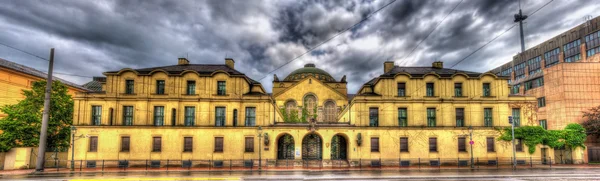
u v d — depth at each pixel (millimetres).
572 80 58188
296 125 37156
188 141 36844
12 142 36406
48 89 32594
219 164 36031
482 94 38562
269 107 37625
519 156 37500
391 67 46906
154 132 36656
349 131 37125
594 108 51500
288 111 51219
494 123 38000
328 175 26469
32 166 36125
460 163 36625
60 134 39969
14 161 34969
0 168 34438
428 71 41781
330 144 36906
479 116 38031
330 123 38938
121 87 37500
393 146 36969
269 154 36375
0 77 43656
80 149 36062
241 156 36438
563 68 58531
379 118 37625
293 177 24750
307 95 51812
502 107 38406
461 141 37469
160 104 37438
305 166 35312
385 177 24219
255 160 36375
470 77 38656
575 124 44094
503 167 34156
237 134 36906
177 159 36188
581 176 24547
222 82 38531
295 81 58688
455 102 38188
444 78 38594
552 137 38031
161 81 38188
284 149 39062
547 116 61969
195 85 38125
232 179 23500
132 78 37844
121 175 27328
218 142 36906
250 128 36969
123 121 37156
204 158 36344
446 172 28719
